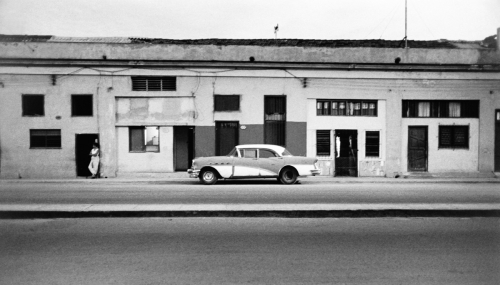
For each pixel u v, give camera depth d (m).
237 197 12.21
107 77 20.02
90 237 7.39
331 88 20.44
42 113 20.03
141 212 9.10
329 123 20.48
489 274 5.55
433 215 9.29
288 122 20.31
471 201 11.37
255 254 6.40
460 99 20.73
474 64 20.55
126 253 6.44
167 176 19.95
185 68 20.09
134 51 20.23
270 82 20.31
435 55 20.86
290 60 20.56
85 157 20.30
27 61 19.70
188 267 5.80
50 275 5.49
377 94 20.55
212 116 20.20
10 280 5.31
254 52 20.48
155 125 20.20
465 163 20.75
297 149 20.38
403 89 20.59
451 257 6.28
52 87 19.92
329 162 20.44
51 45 20.02
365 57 20.75
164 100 20.19
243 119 20.27
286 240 7.21
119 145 20.20
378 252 6.52
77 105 20.14
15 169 19.94
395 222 8.69
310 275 5.50
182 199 11.75
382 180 18.83
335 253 6.46
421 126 20.77
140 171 20.25
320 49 20.64
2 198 12.18
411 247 6.79
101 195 12.86
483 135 20.73
